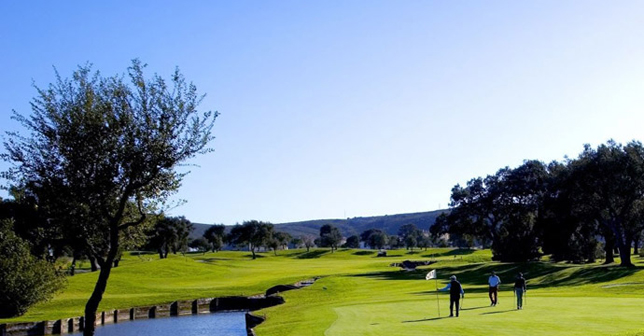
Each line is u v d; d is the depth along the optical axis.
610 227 76.12
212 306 62.34
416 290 53.66
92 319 25.62
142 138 24.67
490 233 104.56
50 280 51.16
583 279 60.81
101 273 25.72
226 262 130.50
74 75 24.97
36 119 24.52
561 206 79.44
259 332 29.88
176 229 134.62
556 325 23.09
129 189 25.03
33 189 24.84
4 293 48.00
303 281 71.88
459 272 78.06
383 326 25.78
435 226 110.12
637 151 73.19
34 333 45.56
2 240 50.25
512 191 96.94
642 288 43.81
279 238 199.88
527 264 77.56
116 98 25.11
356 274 81.06
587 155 76.62
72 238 26.22
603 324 22.88
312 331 26.48
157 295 64.25
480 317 27.14
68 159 24.52
